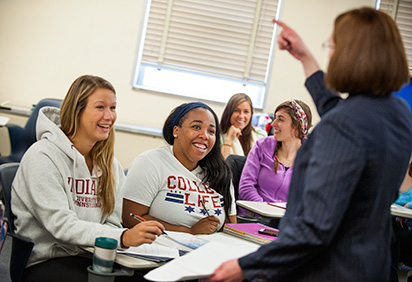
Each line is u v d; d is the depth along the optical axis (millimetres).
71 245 1870
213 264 1327
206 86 5516
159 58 5398
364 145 1134
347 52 1206
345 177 1126
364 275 1163
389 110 1212
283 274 1187
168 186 2252
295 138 3119
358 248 1169
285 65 5438
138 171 2246
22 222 1823
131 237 1662
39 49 5242
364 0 5406
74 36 5262
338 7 5371
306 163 1237
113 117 1947
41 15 5227
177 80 5480
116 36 5293
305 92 5449
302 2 5371
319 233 1130
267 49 5477
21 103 5246
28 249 1716
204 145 2254
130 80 5320
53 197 1776
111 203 2006
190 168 2334
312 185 1154
